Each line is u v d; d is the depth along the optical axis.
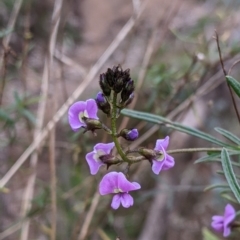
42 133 0.44
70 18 0.64
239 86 0.32
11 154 0.50
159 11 0.60
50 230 0.45
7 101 0.55
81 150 0.46
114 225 0.56
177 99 0.45
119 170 0.47
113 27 0.69
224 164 0.32
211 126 0.58
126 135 0.31
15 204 0.53
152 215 0.57
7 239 0.52
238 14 0.59
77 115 0.31
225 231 0.35
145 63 0.45
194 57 0.44
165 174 0.56
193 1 0.69
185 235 0.56
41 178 0.54
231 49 0.45
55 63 0.56
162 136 0.46
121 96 0.31
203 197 0.57
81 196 0.52
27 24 0.45
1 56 0.45
